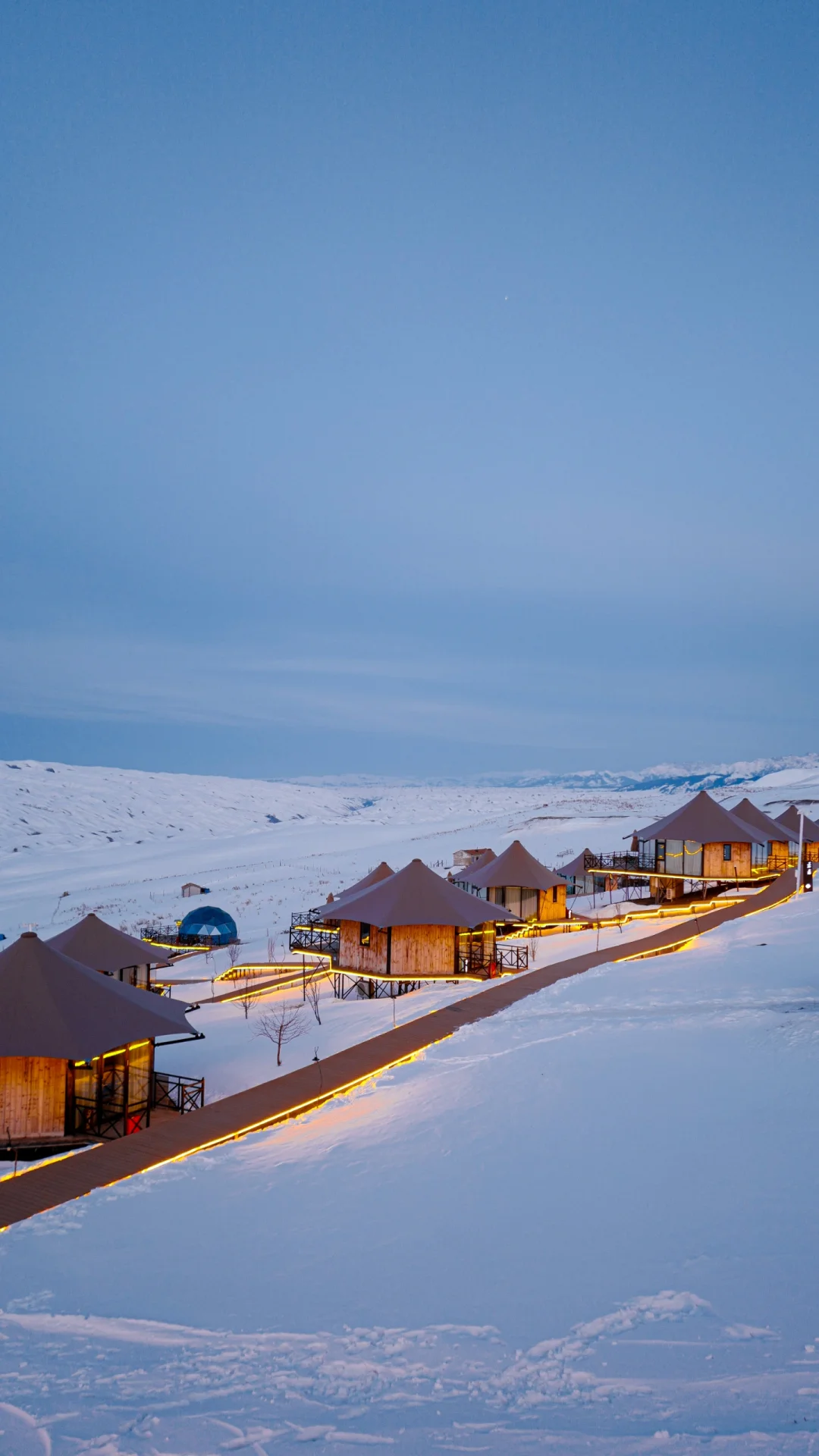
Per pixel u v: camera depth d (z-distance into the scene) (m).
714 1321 7.03
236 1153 13.05
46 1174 12.40
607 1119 12.07
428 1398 6.39
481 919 27.00
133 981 27.84
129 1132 16.33
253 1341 7.48
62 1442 6.14
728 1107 11.90
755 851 43.19
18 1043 15.82
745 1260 7.94
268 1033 22.72
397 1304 7.92
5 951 17.59
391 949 27.25
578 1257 8.41
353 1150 12.36
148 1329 7.86
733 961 22.17
